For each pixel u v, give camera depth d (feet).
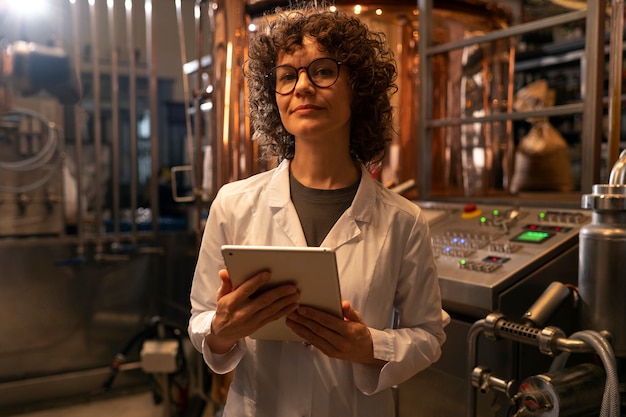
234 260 2.82
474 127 7.75
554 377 3.97
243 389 3.58
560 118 9.98
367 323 3.38
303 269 2.78
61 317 10.68
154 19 10.79
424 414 5.55
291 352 3.43
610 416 3.57
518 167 7.64
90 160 12.26
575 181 9.66
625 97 8.39
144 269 11.44
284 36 3.34
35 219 10.50
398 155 7.63
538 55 9.93
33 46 8.77
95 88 10.77
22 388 10.33
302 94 3.23
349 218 3.44
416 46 7.59
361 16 7.33
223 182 7.76
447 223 6.54
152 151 11.12
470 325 5.11
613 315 4.13
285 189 3.54
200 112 8.32
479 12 7.77
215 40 7.89
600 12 5.48
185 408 9.64
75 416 10.08
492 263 5.23
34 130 10.41
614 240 4.11
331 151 3.50
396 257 3.49
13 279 10.23
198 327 3.35
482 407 4.98
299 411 3.38
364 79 3.43
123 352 9.80
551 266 5.13
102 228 11.04
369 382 3.38
